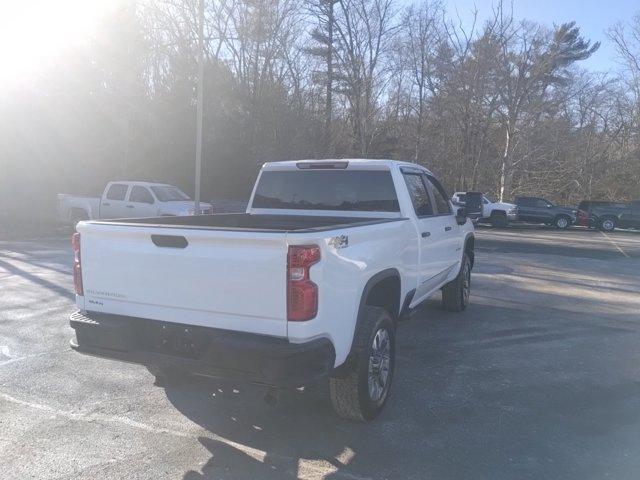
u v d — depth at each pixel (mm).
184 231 3934
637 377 5887
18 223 22906
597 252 19266
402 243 5340
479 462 4027
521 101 42625
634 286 11906
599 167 49219
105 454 4039
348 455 4105
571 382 5711
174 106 29391
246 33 32438
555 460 4070
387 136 42219
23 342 6551
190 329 4012
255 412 4816
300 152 34344
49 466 3854
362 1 39219
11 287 9633
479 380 5719
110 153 28125
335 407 4543
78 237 4445
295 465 3953
